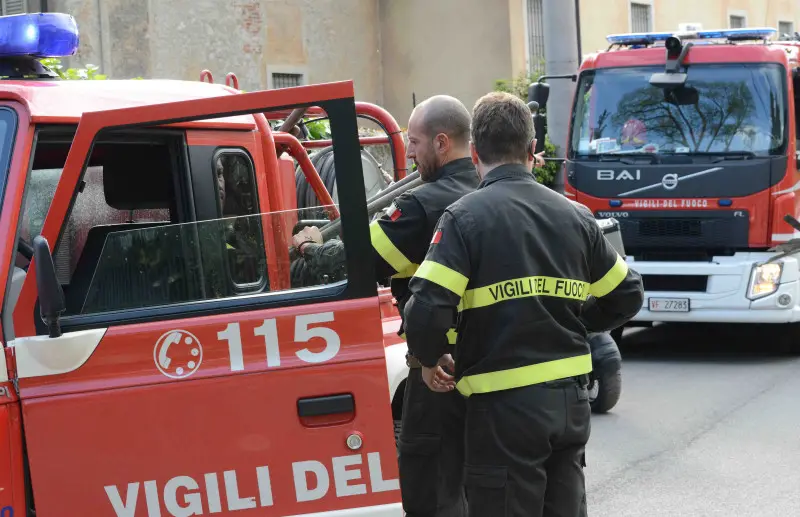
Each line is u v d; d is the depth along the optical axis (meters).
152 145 4.74
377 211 5.45
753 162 10.91
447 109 4.52
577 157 11.57
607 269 4.12
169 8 18.27
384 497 3.65
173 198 4.74
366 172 6.85
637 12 25.42
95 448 3.58
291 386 3.61
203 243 3.73
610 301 4.18
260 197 5.01
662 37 11.86
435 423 4.51
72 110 4.07
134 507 3.60
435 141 4.52
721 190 10.97
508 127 4.02
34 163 4.40
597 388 8.58
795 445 7.62
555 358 3.88
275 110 3.63
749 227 10.91
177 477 3.60
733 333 13.23
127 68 17.67
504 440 3.81
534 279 3.87
